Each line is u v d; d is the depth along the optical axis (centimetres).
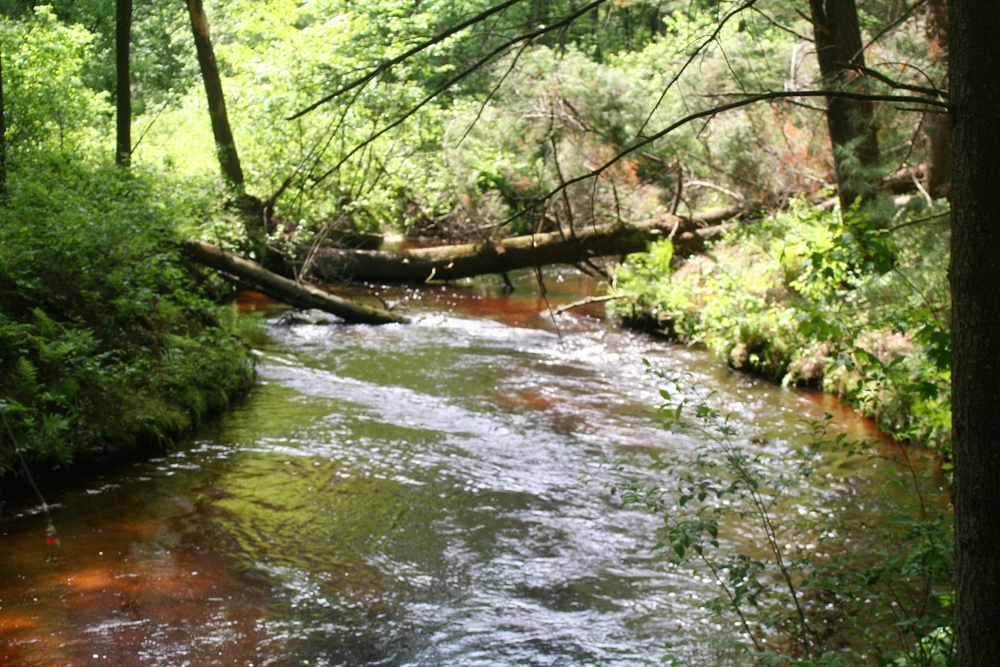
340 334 1445
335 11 1762
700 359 1325
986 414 281
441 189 1855
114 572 595
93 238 963
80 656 490
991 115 277
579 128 1653
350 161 1703
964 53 280
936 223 755
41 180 1107
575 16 341
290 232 1725
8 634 507
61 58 1541
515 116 1727
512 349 1368
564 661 516
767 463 859
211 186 1574
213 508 719
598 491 791
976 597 286
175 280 1118
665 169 1667
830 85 954
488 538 690
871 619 536
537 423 989
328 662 505
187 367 966
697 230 1669
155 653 500
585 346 1399
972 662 288
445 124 1780
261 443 886
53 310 907
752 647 529
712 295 1388
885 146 1020
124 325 962
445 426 970
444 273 1762
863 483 800
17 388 752
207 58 1645
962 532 290
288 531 686
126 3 1436
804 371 1169
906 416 900
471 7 750
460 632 547
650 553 668
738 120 1579
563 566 645
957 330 289
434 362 1268
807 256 507
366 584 606
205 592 578
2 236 900
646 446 917
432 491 783
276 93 1684
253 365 1136
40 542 632
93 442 784
